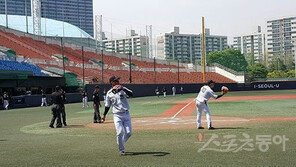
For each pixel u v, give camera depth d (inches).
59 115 697.0
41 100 1780.3
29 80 1873.8
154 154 378.3
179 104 1450.5
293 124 614.2
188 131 562.9
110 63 3127.5
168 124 690.2
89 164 339.3
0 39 2357.3
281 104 1242.6
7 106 1503.4
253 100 1581.0
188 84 3112.7
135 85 2522.1
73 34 4325.8
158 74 3309.5
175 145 431.5
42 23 4264.3
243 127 583.2
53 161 358.6
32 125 761.0
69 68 2506.2
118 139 379.2
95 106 762.2
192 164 323.6
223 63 5506.9
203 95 577.9
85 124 743.1
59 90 702.5
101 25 4249.5
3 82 1717.5
